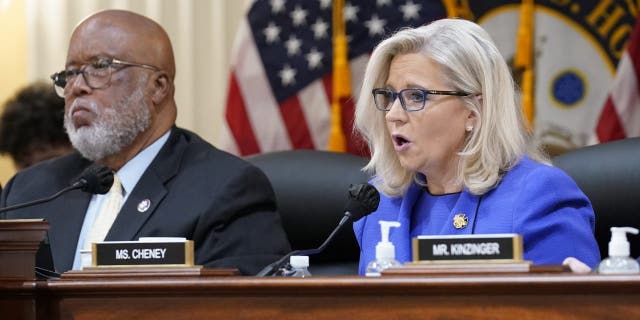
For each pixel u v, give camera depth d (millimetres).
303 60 5914
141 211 4012
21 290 2559
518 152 3283
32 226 2615
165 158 4176
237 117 5934
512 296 2258
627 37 5602
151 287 2475
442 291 2295
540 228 3135
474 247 2387
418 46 3309
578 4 5680
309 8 5938
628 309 2184
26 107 5227
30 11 6602
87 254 3057
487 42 3311
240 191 4043
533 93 5668
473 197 3293
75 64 4246
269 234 4051
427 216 3418
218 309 2445
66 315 2553
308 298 2389
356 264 4484
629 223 3975
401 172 3506
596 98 5633
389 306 2334
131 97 4219
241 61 5973
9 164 6543
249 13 6000
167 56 4348
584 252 3117
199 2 6582
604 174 4020
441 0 5781
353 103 5820
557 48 5672
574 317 2217
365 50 5852
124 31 4270
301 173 4555
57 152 5223
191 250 2629
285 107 5906
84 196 4215
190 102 6504
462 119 3289
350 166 4539
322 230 4484
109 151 4219
